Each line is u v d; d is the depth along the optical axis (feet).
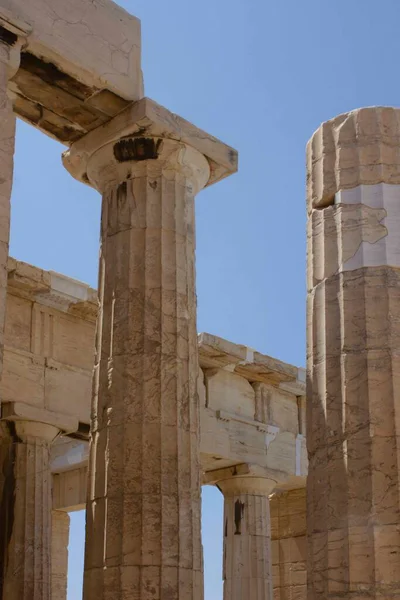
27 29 45.70
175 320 49.75
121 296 49.98
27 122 52.54
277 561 97.40
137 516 46.09
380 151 42.04
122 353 49.01
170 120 51.31
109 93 50.19
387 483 37.40
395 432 37.91
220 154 53.72
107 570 45.73
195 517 47.65
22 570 64.90
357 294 40.27
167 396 48.34
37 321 69.92
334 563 37.45
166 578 45.32
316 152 43.88
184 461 47.93
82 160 53.83
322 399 40.09
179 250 51.06
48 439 68.49
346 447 38.50
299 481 92.58
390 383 38.58
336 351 40.14
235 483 84.94
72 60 47.91
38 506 66.59
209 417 82.07
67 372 70.69
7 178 40.93
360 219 41.24
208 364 83.46
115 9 51.29
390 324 39.42
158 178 51.62
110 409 48.44
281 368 86.53
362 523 37.19
